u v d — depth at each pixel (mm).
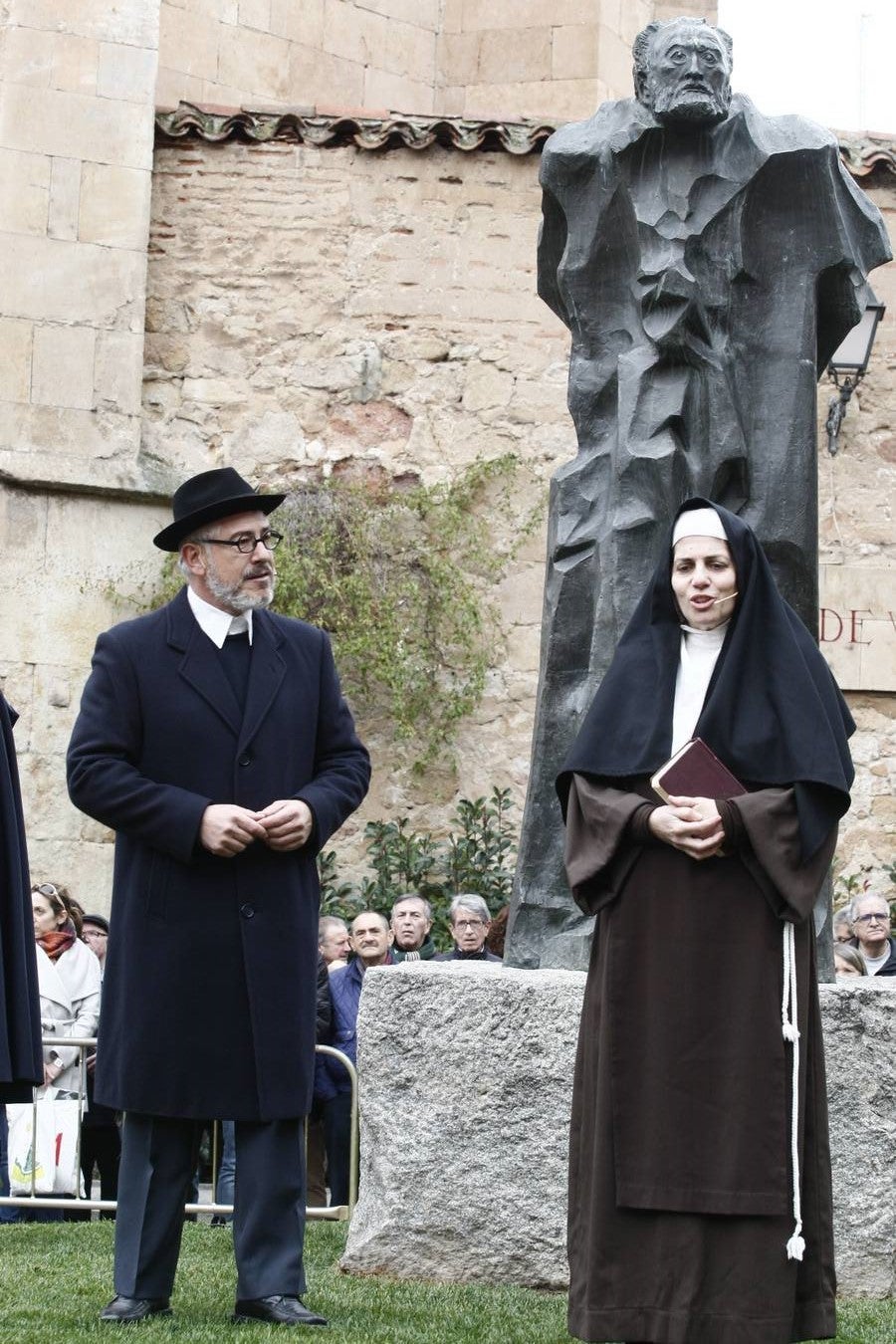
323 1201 10023
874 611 13250
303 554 13094
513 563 13375
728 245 6891
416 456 13438
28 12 13430
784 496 6844
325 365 13516
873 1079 6000
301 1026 5516
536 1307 5668
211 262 13602
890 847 13117
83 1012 9156
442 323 13562
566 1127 6125
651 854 4625
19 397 13070
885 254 7129
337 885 13055
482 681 13125
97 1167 10469
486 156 13656
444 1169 6188
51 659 12906
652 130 6906
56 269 13258
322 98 16781
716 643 4871
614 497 6895
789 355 6902
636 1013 4570
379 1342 5023
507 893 12797
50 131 13367
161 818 5453
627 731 4805
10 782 5684
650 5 17891
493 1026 6203
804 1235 4449
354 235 13602
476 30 17250
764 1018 4492
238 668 5742
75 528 13055
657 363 6863
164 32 16000
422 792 13172
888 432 13398
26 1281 6152
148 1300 5488
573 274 7059
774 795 4574
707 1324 4379
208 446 13453
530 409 13500
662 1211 4445
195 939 5484
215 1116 5410
